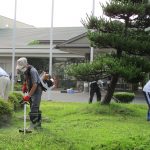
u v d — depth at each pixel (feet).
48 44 170.30
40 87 41.06
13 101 55.98
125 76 55.93
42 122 48.67
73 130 41.70
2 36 190.80
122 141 27.58
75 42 107.04
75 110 58.90
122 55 59.21
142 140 27.61
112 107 58.59
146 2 60.59
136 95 110.63
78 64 59.00
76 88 137.08
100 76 59.21
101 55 59.82
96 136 37.96
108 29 59.88
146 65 57.52
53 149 29.01
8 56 163.43
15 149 28.68
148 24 61.00
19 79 105.70
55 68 153.17
